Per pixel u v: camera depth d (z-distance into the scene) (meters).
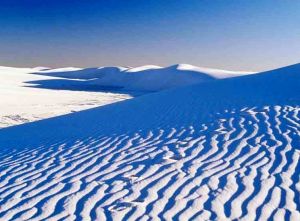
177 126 10.34
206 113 11.88
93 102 38.06
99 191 5.96
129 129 10.66
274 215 4.81
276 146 7.70
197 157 7.37
